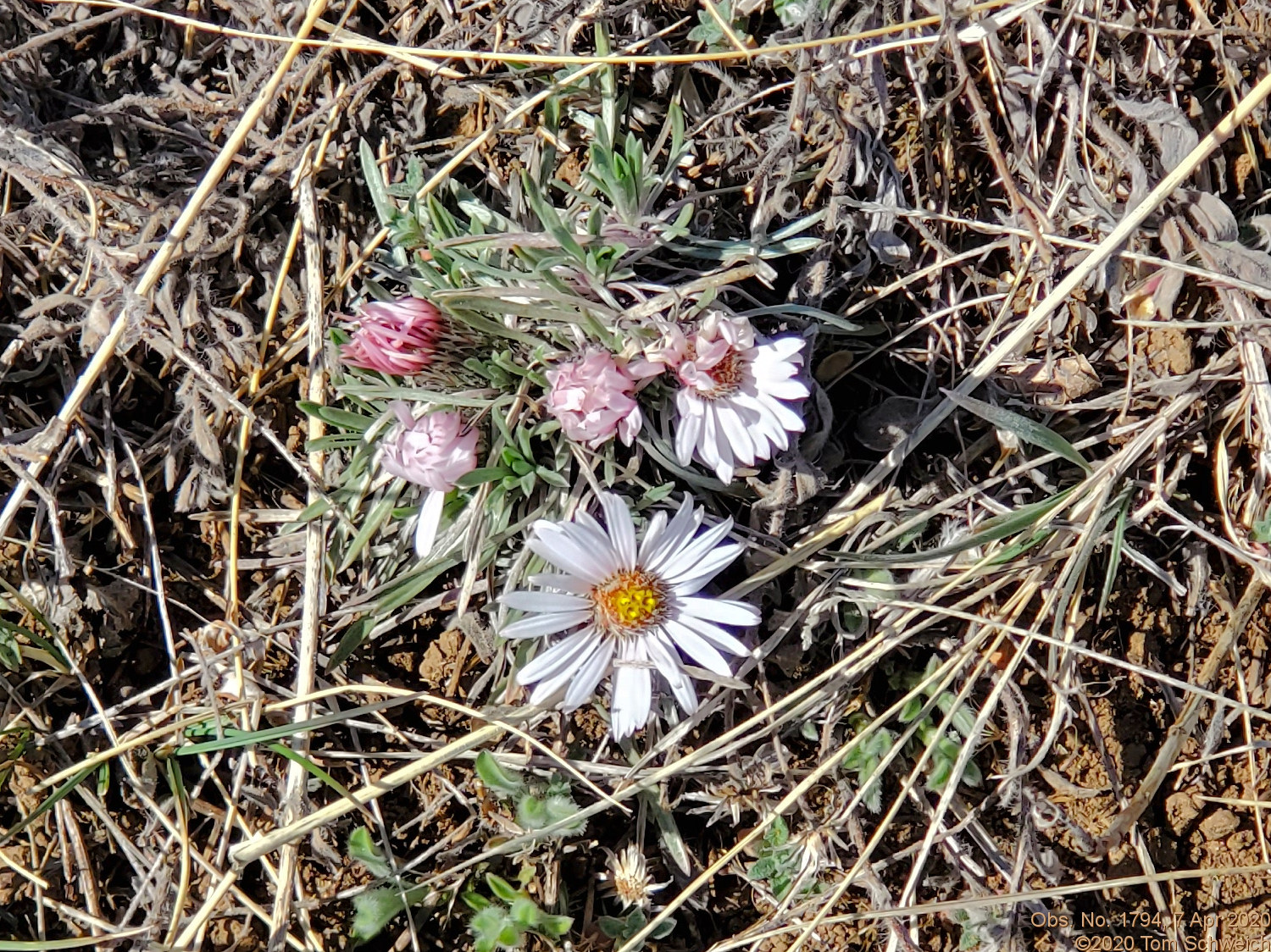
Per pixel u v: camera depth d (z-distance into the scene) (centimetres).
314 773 26
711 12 26
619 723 26
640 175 26
